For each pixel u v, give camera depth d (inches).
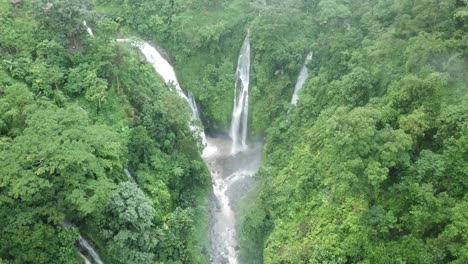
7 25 1625.2
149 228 1267.2
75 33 1621.6
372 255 1061.8
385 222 1067.9
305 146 1610.5
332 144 1274.6
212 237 1615.4
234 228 1669.5
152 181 1494.8
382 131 1123.3
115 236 1184.2
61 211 1085.1
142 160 1546.5
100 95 1517.0
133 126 1578.5
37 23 1654.8
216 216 1712.6
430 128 1154.7
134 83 1726.1
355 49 1712.6
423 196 1045.8
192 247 1471.5
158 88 1825.8
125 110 1593.3
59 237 1074.7
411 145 1089.4
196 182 1749.5
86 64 1596.9
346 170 1134.4
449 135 1110.4
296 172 1541.6
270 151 1841.8
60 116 1209.4
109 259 1244.5
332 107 1560.0
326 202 1315.2
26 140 1093.8
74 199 1074.7
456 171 1051.9
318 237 1232.2
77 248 1166.3
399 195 1112.8
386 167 1067.9
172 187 1595.7
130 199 1216.8
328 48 1833.2
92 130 1253.7
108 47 1630.2
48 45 1560.0
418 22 1434.5
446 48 1278.3
